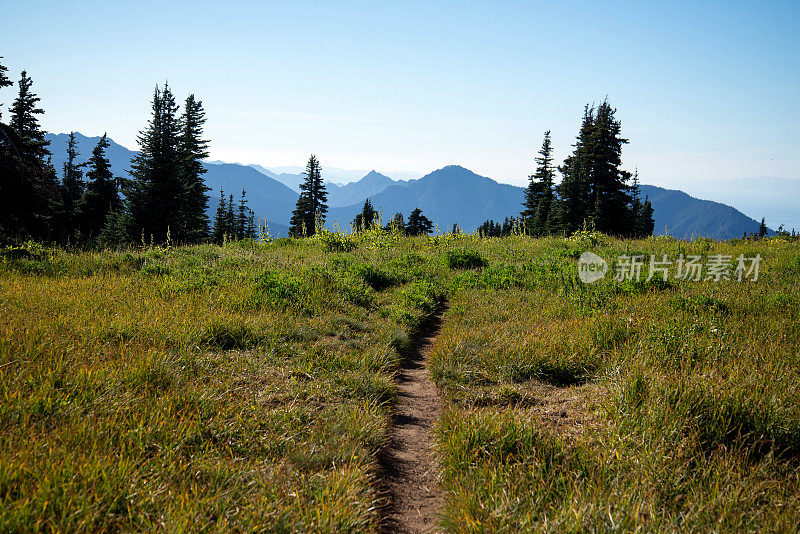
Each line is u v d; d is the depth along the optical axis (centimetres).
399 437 507
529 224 4897
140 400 445
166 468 351
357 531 312
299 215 6303
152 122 4162
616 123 3872
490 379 643
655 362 589
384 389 604
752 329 699
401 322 955
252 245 1991
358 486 365
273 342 718
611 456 392
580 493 337
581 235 2027
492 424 451
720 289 1002
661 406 437
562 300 1012
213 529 293
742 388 470
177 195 3575
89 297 848
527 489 356
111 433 381
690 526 308
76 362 499
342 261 1524
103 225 4225
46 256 1399
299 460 402
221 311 823
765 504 334
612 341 702
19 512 268
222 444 408
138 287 1004
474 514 328
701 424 424
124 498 306
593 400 529
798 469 373
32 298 805
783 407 445
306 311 947
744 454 396
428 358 782
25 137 2886
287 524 304
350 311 1001
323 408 525
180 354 596
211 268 1288
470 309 1029
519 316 918
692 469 372
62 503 287
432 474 430
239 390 532
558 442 420
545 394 584
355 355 712
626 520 306
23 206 2620
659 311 837
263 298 959
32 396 400
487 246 2052
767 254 1511
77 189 4947
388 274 1415
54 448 341
